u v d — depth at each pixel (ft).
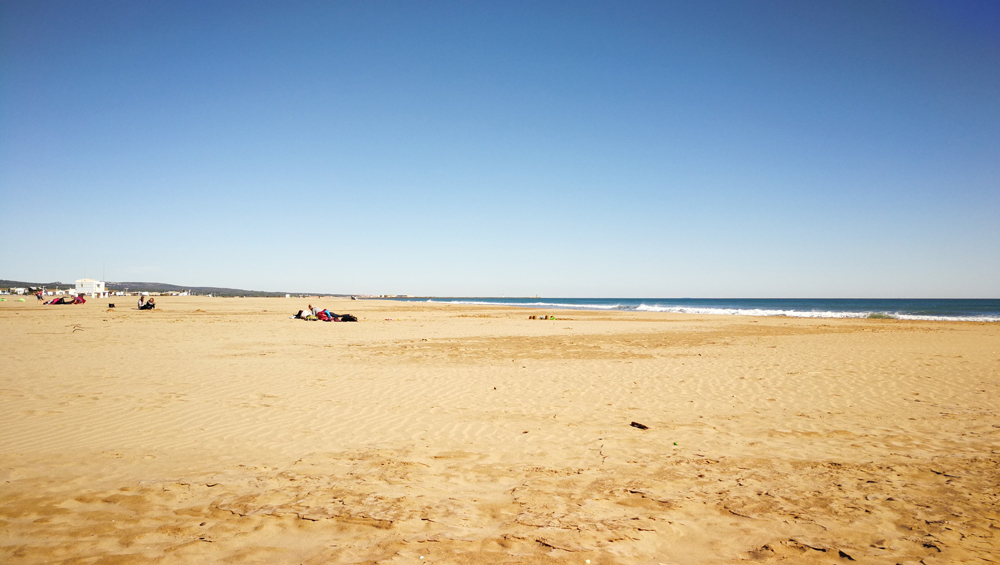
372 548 12.48
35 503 14.90
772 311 190.39
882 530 13.62
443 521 14.06
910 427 24.45
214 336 67.10
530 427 24.41
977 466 18.72
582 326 95.04
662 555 12.36
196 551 12.26
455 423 25.08
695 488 16.69
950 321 114.42
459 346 58.95
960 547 12.60
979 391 32.96
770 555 12.35
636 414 27.04
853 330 85.15
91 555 11.96
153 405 27.50
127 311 131.13
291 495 15.81
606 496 15.99
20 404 27.12
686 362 46.19
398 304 277.03
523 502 15.48
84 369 38.55
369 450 20.70
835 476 17.76
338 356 49.06
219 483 16.78
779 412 27.50
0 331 68.03
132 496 15.57
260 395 30.58
